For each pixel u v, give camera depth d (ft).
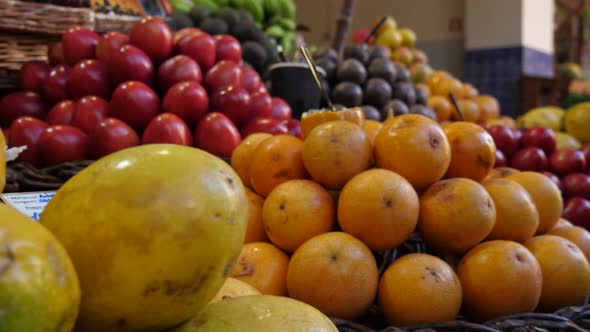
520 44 12.28
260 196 2.64
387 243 2.16
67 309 0.86
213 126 3.74
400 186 2.12
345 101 5.67
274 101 4.70
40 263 0.82
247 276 2.22
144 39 4.12
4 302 0.77
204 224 1.11
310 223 2.24
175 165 1.15
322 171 2.31
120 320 1.13
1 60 4.73
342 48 7.17
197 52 4.27
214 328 1.25
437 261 2.12
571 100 11.42
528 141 4.86
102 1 5.60
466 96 7.75
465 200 2.20
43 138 3.49
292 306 1.34
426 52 14.73
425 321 2.01
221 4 7.88
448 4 14.29
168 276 1.10
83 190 1.13
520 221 2.43
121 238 1.07
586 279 2.39
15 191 2.76
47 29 4.69
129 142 3.56
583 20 17.20
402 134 2.28
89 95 4.08
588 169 4.84
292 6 8.68
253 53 6.02
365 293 2.05
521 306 2.13
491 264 2.14
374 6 15.52
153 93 3.84
